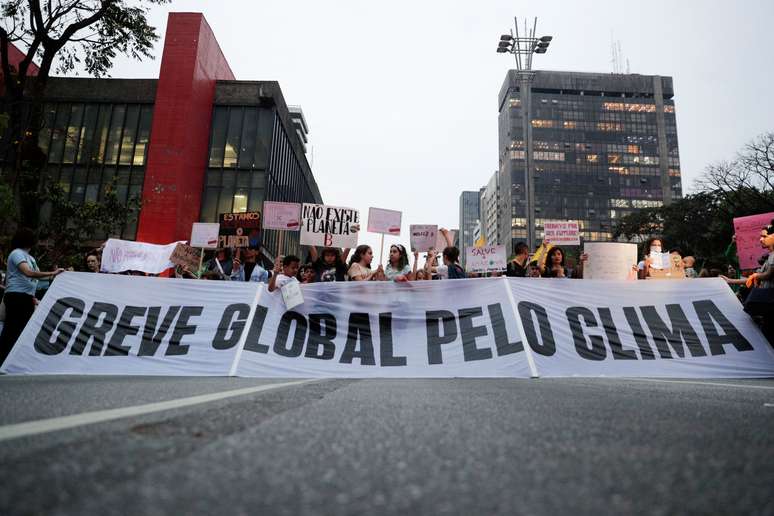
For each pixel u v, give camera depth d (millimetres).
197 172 25500
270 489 775
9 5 14711
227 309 5926
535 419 1672
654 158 120250
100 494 709
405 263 7375
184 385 3203
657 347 5789
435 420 1609
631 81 124188
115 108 26453
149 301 5934
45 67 15672
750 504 748
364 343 5828
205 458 975
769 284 5789
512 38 40219
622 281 6234
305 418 1587
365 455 1057
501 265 9273
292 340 5816
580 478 893
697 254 42500
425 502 727
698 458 1080
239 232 8812
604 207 116875
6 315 5504
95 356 5492
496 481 861
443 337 5836
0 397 2123
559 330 5809
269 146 26891
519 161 119250
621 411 1958
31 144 15383
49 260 15078
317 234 8773
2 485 738
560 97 122875
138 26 16031
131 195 25250
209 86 26797
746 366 5633
